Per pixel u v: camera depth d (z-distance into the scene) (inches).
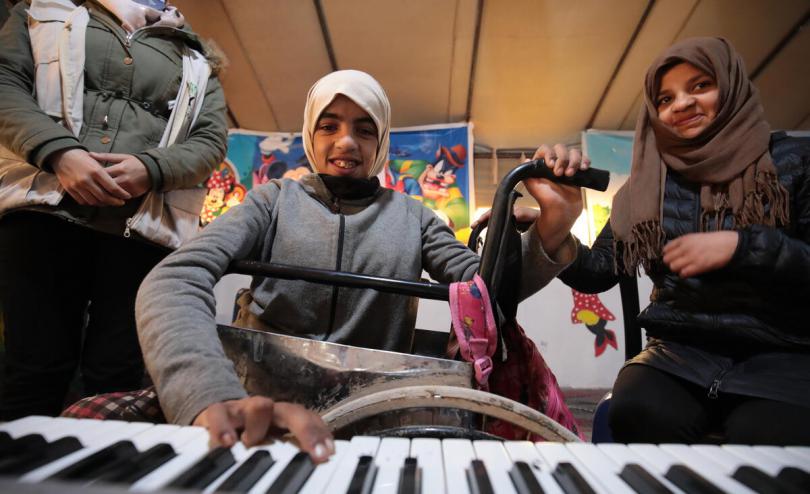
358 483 13.2
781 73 118.8
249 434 16.6
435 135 135.7
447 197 130.8
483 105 134.2
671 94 47.9
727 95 44.2
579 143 146.3
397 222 41.8
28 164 41.1
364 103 43.3
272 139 138.6
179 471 13.0
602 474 14.1
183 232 46.4
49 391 39.6
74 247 42.0
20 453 12.8
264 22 109.2
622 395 41.1
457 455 15.5
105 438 15.1
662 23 106.3
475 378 28.0
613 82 123.4
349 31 110.9
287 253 37.4
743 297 38.6
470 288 29.6
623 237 47.8
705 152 43.7
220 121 52.3
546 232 34.6
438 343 43.8
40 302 39.6
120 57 46.0
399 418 25.4
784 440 31.4
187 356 23.3
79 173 38.6
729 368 38.0
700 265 36.5
